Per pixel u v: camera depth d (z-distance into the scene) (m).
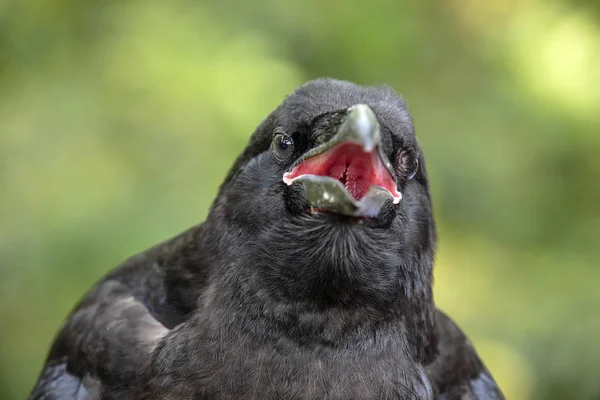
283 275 6.00
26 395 10.94
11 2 12.27
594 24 15.86
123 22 12.13
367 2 13.88
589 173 15.03
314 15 13.26
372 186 5.88
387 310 6.19
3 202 11.09
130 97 11.59
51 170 11.23
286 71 12.07
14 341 10.95
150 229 10.87
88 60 12.01
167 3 12.45
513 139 14.47
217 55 11.90
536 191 14.70
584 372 12.91
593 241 14.65
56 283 10.87
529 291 14.05
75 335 6.89
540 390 13.21
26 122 11.48
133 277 6.95
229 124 11.43
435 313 6.95
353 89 6.23
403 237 6.19
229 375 6.04
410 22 14.51
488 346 13.64
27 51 12.17
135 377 6.31
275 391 6.02
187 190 11.10
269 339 6.07
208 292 6.28
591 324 13.16
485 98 14.81
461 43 15.30
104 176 11.16
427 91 14.62
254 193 6.18
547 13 15.96
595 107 15.09
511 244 14.48
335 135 5.70
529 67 15.32
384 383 6.15
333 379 6.07
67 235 10.85
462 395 7.08
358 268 5.98
